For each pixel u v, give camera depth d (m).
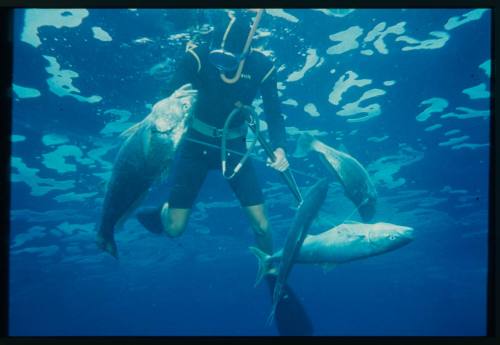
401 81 8.88
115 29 6.81
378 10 6.95
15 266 20.17
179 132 3.90
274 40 7.33
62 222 15.33
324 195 4.37
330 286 38.75
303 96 9.16
